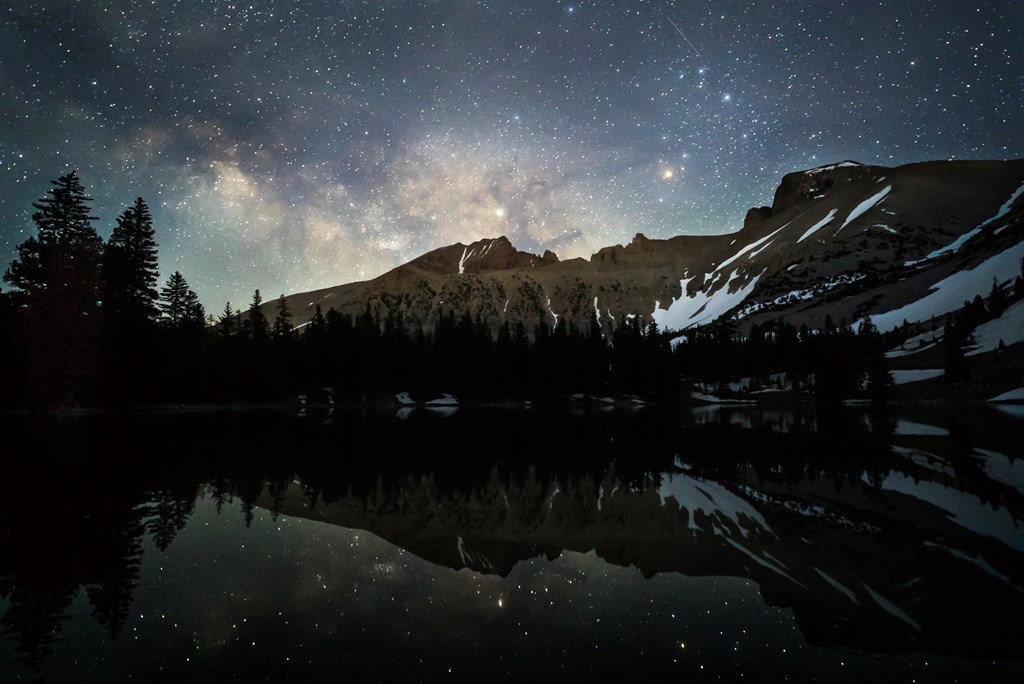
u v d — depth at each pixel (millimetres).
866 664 5668
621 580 8234
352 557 9281
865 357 102875
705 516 12023
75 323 49844
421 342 102562
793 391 102000
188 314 73938
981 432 33375
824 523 11422
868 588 7816
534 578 8289
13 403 48500
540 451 24500
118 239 58062
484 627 6520
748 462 20438
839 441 28172
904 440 28672
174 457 21344
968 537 10211
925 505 12883
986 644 6086
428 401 92438
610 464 20016
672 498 13914
